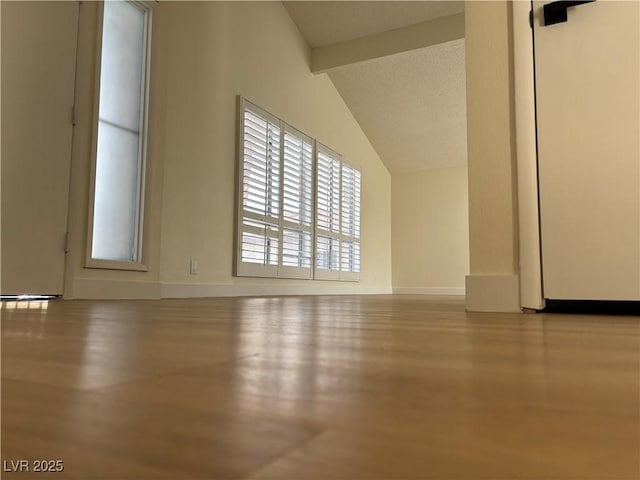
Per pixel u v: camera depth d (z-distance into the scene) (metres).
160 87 3.58
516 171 1.54
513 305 1.54
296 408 0.33
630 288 1.43
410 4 5.32
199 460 0.23
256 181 4.80
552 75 1.54
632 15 1.48
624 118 1.47
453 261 7.55
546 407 0.34
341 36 5.80
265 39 5.12
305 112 5.82
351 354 0.60
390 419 0.30
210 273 4.21
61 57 2.88
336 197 6.46
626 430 0.28
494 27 1.60
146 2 3.51
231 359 0.55
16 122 2.62
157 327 1.02
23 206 2.63
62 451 0.24
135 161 3.41
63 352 0.61
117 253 3.24
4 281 2.53
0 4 2.56
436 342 0.74
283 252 5.26
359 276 7.01
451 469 0.22
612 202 1.46
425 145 7.34
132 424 0.29
